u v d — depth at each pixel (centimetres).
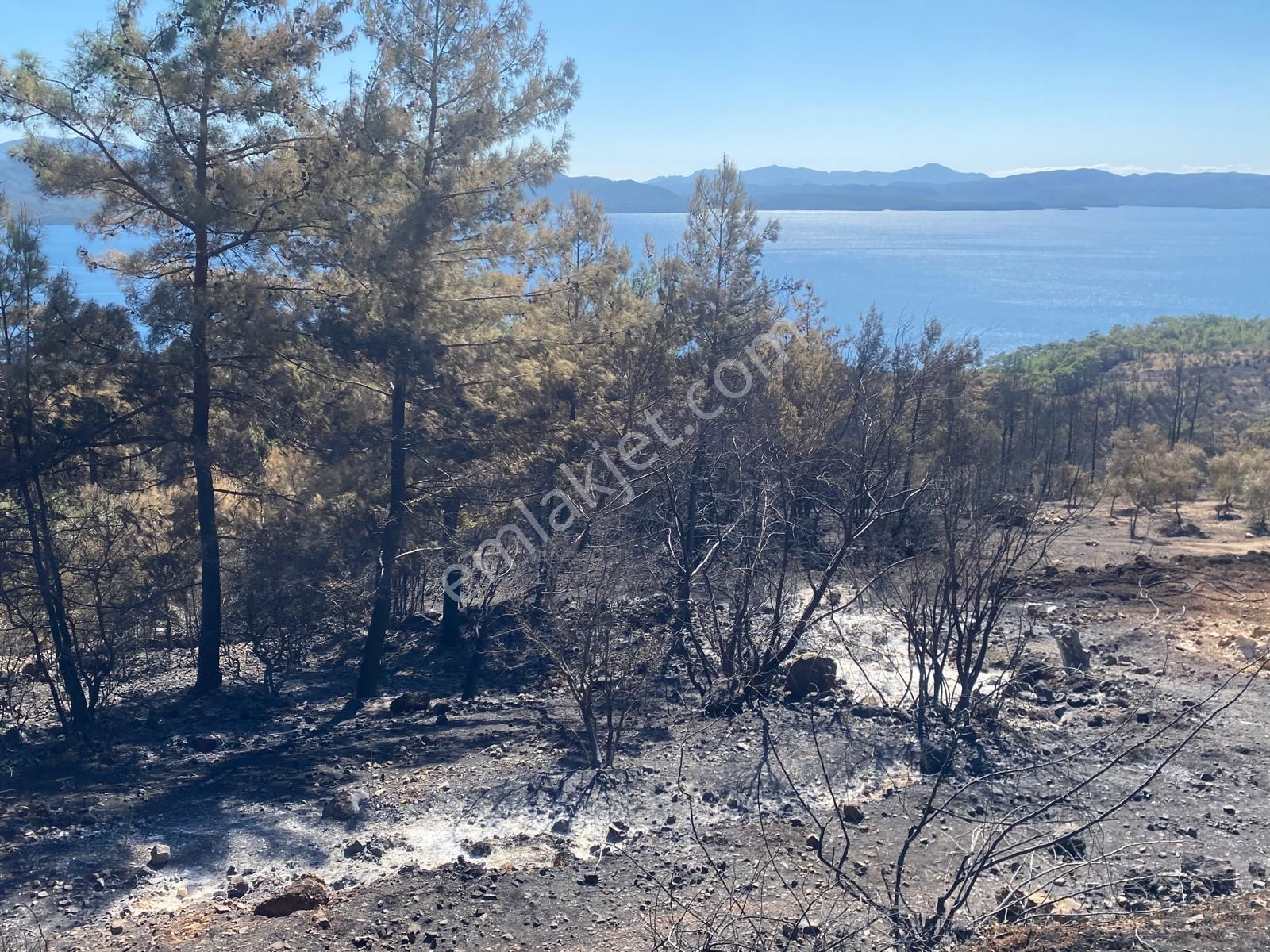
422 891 712
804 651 1475
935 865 742
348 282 1423
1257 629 1498
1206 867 735
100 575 1280
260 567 1393
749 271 1950
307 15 1331
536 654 1612
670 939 571
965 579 1187
